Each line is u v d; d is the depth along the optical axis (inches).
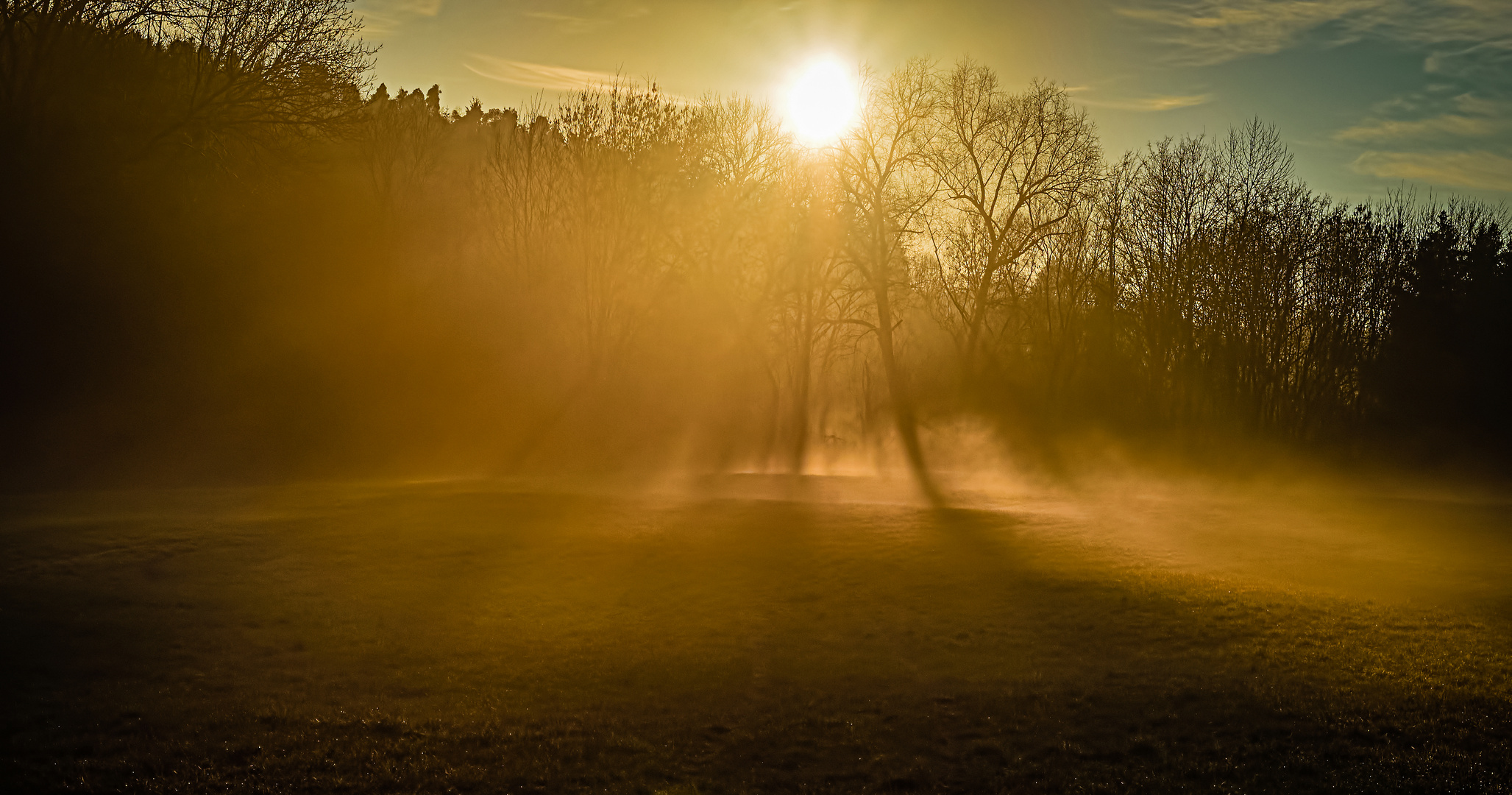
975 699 476.7
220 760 390.6
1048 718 451.8
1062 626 607.8
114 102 1333.7
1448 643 570.6
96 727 415.2
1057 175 1969.7
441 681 495.8
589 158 1870.1
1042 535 948.0
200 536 762.8
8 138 1219.2
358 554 745.6
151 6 1300.4
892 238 1973.4
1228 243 2098.9
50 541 716.7
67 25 1278.3
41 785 362.3
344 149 1748.3
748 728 441.4
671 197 1860.2
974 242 2022.6
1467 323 2033.7
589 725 441.4
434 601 642.2
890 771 397.7
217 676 484.1
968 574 743.1
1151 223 2132.1
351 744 411.2
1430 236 2116.1
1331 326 2146.9
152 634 540.1
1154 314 2174.0
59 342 1288.1
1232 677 505.0
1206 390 2150.6
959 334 2114.9
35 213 1243.8
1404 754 408.8
